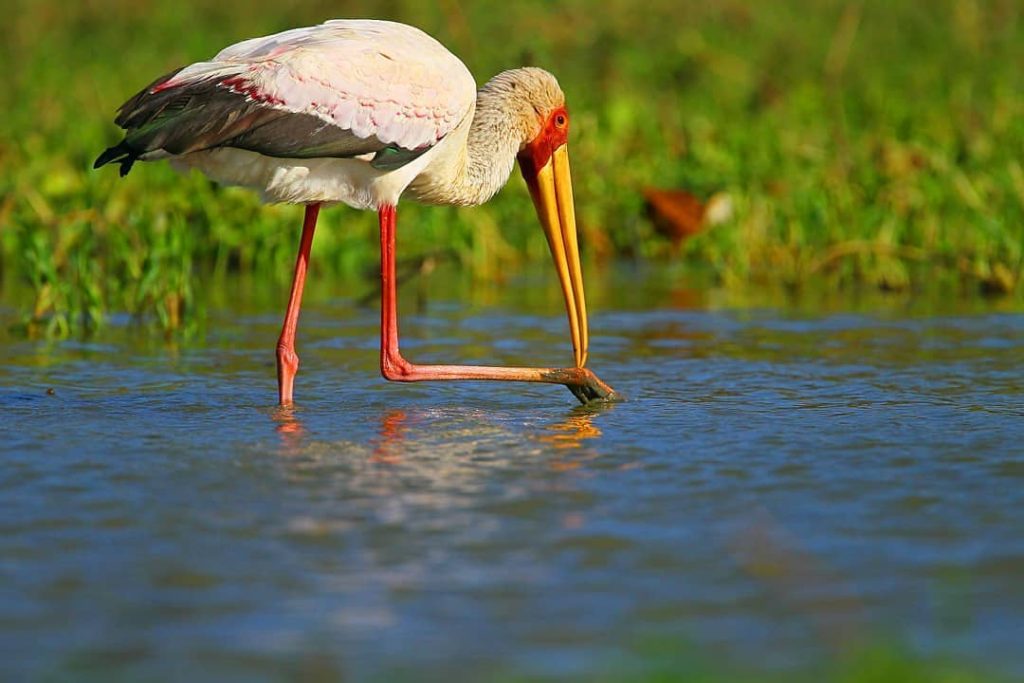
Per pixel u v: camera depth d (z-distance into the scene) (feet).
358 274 60.29
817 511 26.45
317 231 59.88
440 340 45.55
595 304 52.85
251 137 33.14
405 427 33.04
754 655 20.11
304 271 36.01
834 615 21.49
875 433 32.45
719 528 25.39
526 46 75.61
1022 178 60.44
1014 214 57.31
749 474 28.91
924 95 83.05
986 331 46.50
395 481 28.27
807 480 28.50
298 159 34.32
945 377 39.14
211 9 99.76
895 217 58.85
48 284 47.21
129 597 22.15
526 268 62.44
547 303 53.16
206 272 60.64
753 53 92.58
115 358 41.91
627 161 70.28
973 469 29.35
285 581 22.80
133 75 87.71
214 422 33.47
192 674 19.54
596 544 24.52
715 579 22.91
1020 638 20.67
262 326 48.08
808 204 60.13
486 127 38.65
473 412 34.86
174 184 63.00
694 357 42.47
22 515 25.99
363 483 28.09
